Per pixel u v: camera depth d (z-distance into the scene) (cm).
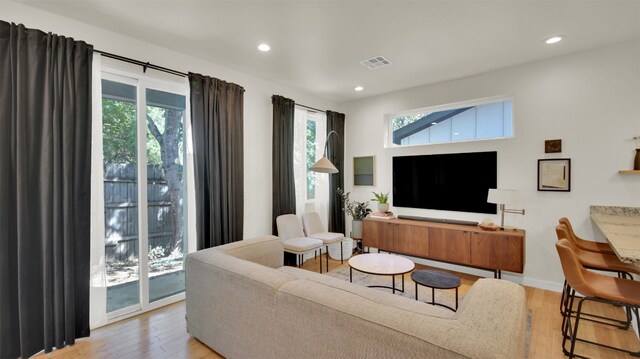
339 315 134
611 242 196
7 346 210
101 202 259
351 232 485
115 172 280
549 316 277
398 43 296
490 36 282
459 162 407
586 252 279
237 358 190
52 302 225
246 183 381
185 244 330
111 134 278
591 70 316
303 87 442
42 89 223
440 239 375
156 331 251
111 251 279
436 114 442
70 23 246
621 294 185
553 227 339
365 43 296
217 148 333
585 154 321
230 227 346
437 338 110
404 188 459
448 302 309
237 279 186
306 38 284
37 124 221
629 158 301
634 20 253
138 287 294
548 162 341
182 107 329
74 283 236
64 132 231
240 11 237
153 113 306
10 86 212
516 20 252
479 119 404
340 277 389
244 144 379
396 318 124
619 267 238
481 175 388
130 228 290
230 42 292
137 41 284
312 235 423
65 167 230
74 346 229
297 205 455
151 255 305
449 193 416
